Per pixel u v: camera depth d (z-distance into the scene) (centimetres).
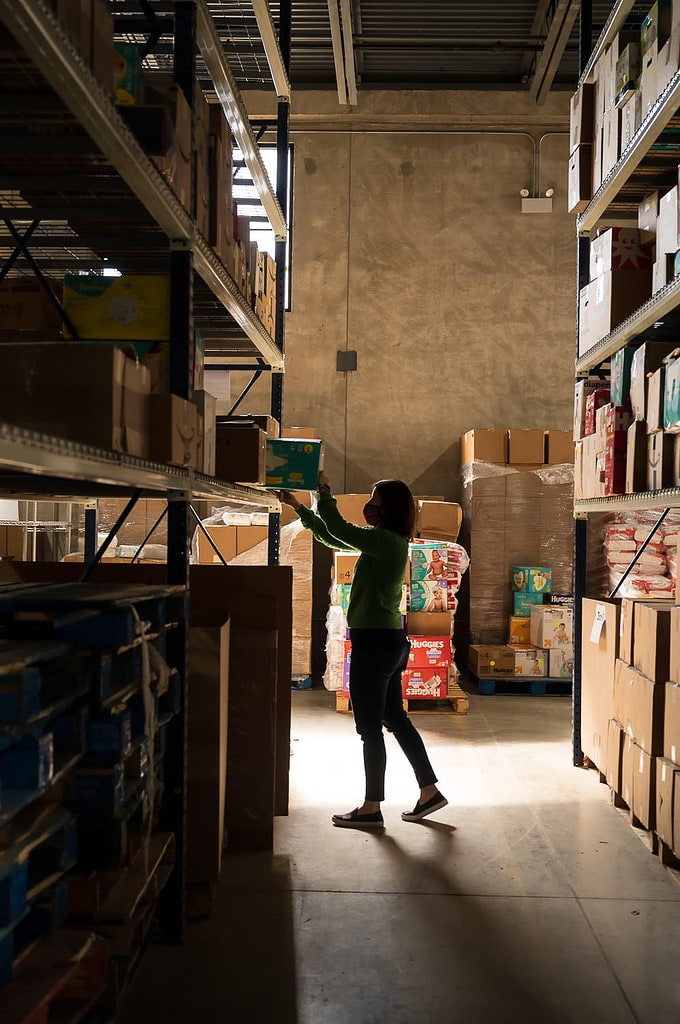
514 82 832
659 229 366
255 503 408
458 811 408
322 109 834
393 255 837
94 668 204
